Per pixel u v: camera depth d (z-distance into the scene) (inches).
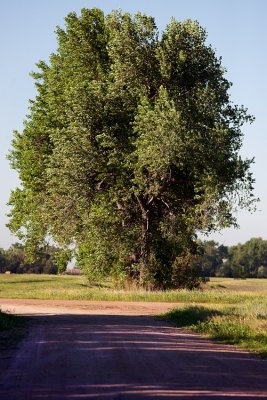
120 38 1585.9
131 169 1574.8
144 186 1578.5
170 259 1699.1
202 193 1625.2
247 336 587.8
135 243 1665.8
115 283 1701.5
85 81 1637.6
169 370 376.8
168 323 788.0
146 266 1652.3
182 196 1675.7
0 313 725.9
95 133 1604.3
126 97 1587.1
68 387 312.7
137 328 682.8
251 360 445.4
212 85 1608.0
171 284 1686.8
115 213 1678.2
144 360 418.9
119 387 313.3
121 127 1609.3
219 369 389.7
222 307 987.3
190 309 903.7
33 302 1195.3
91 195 1628.9
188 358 438.0
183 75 1614.2
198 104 1549.0
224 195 1547.7
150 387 314.3
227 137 1535.4
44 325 693.9
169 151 1453.0
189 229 1566.2
